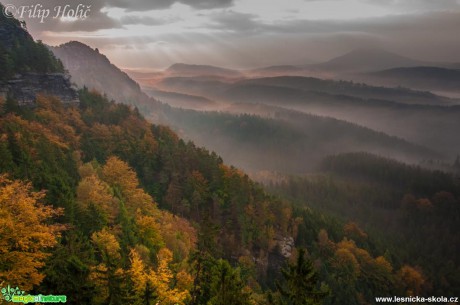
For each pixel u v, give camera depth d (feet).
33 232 86.69
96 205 188.44
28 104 399.44
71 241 113.91
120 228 190.08
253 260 346.74
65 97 456.45
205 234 134.21
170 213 318.04
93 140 385.09
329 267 399.65
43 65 439.63
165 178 373.20
